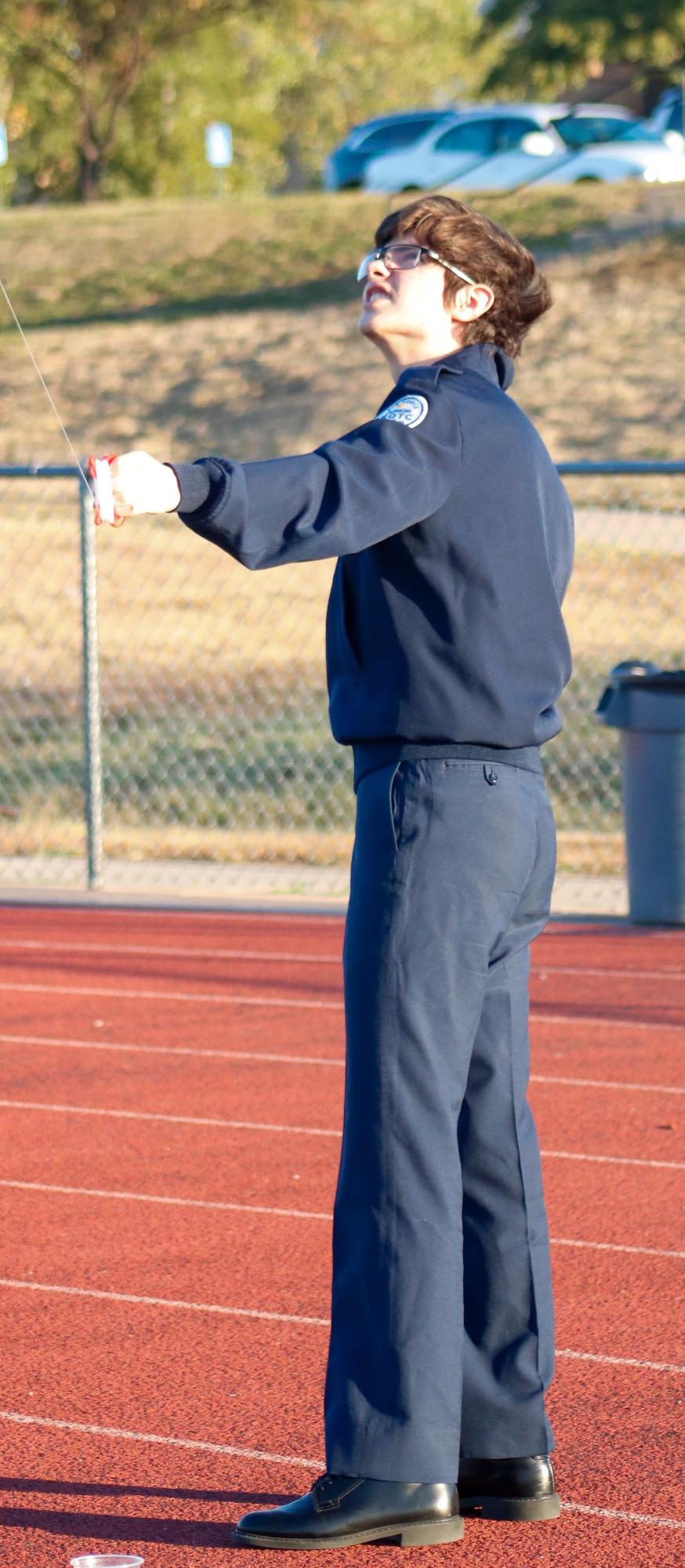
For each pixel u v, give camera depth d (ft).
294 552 25.62
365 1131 28.66
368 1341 28.73
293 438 216.33
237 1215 46.57
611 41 377.30
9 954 79.97
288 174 589.73
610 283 246.27
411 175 301.02
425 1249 28.37
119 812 113.70
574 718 126.82
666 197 271.28
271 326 253.44
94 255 295.07
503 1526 30.48
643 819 83.66
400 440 27.12
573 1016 67.56
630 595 150.10
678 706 82.02
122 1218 46.50
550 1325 30.78
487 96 426.92
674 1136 53.21
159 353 248.93
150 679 141.28
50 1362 37.47
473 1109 30.12
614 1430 34.19
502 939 29.71
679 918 83.82
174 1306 40.55
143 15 386.93
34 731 130.82
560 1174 49.93
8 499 190.80
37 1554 29.48
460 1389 28.99
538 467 29.12
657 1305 40.57
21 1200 47.88
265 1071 60.49
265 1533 29.32
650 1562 29.07
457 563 27.96
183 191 470.80
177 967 77.00
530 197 278.87
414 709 28.27
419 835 28.30
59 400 236.22
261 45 432.66
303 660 144.66
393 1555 29.37
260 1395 35.78
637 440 198.08
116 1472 32.48
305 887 94.99
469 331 30.04
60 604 160.45
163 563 169.78
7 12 375.45
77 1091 58.44
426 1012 28.32
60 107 417.90
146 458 24.89
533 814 29.17
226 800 114.11
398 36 459.73
